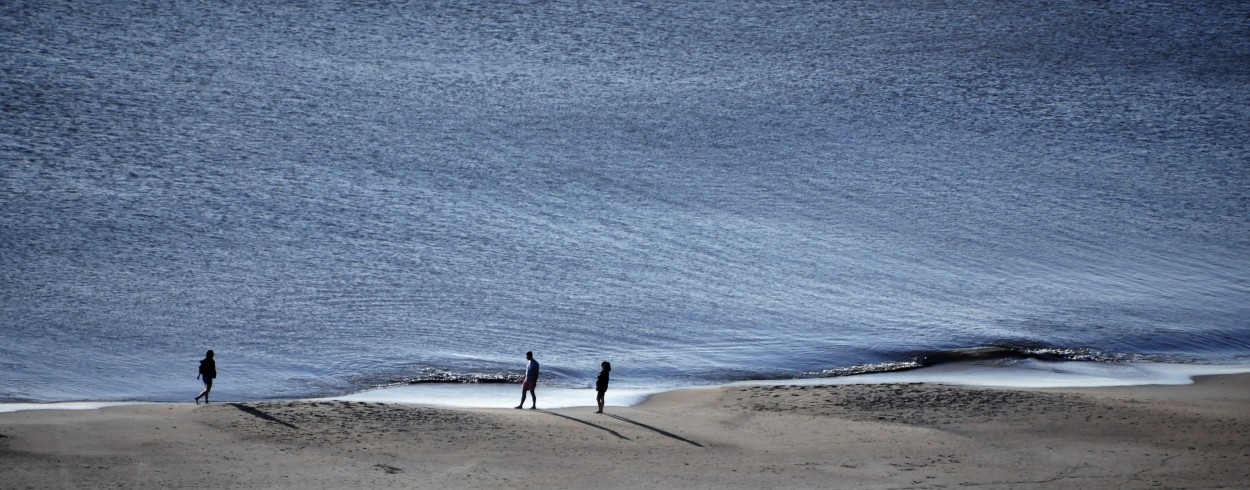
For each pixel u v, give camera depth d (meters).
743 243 103.69
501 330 80.00
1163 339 82.50
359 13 178.75
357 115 136.88
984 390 62.81
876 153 135.38
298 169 117.12
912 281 95.06
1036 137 143.50
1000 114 152.00
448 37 172.12
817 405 59.75
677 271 95.12
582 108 146.12
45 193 102.88
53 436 47.81
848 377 72.44
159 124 127.00
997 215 115.12
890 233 108.44
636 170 125.19
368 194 111.25
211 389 66.44
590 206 112.75
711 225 108.88
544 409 60.19
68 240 92.19
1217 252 106.31
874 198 119.44
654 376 72.44
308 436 50.12
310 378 69.31
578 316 83.56
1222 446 50.97
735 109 149.25
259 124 130.38
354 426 52.28
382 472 44.59
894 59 173.25
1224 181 129.25
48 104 129.25
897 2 199.12
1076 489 43.28
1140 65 174.62
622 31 180.12
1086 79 167.62
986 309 88.31
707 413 58.34
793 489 42.94
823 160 132.00
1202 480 44.91
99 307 79.12
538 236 102.69
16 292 80.50
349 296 85.12
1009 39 183.50
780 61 170.75
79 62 146.25
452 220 105.62
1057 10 197.25
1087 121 150.12
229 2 177.75
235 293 84.12
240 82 145.38
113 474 42.72
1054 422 55.50
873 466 46.91
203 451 46.75
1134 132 146.50
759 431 53.75
